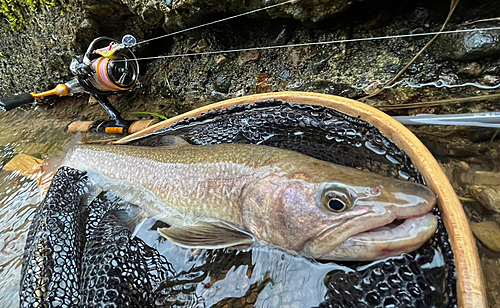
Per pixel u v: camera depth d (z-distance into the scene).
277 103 0.21
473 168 0.21
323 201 0.14
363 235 0.13
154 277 0.16
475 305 0.11
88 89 0.31
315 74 0.30
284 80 0.32
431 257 0.13
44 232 0.17
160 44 0.40
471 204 0.19
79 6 0.36
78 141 0.35
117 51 0.29
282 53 0.32
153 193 0.20
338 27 0.29
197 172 0.18
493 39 0.22
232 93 0.34
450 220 0.13
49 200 0.19
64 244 0.17
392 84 0.27
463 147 0.22
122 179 0.22
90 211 0.20
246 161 0.17
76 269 0.16
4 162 0.35
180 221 0.19
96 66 0.29
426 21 0.26
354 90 0.28
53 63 0.44
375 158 0.17
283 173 0.15
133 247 0.17
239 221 0.17
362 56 0.28
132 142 0.26
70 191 0.20
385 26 0.28
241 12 0.30
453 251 0.12
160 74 0.40
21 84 0.49
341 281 0.14
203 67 0.36
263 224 0.16
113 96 0.43
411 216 0.12
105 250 0.16
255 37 0.33
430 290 0.12
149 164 0.21
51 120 0.43
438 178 0.14
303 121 0.20
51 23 0.40
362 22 0.28
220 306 0.15
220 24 0.34
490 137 0.22
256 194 0.16
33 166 0.29
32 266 0.16
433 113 0.24
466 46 0.23
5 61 0.49
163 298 0.16
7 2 0.42
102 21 0.37
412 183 0.13
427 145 0.23
